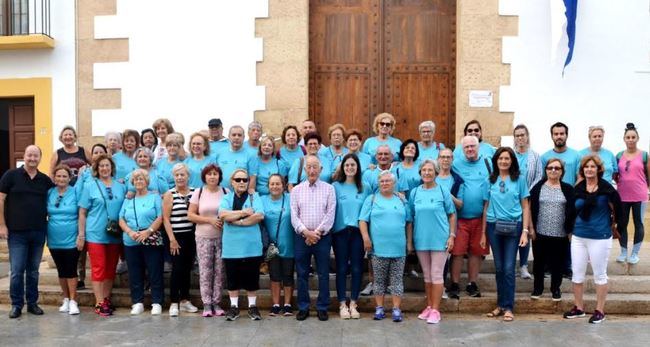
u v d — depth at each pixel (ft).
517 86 26.71
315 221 20.49
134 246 21.40
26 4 28.35
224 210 20.34
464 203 21.47
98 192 21.50
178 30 27.63
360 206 20.93
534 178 22.43
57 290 23.11
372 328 19.56
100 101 27.96
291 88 27.35
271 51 27.43
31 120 29.12
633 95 26.48
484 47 26.78
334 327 19.65
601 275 20.21
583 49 26.53
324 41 28.78
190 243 21.44
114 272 21.93
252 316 20.59
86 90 28.02
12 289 21.07
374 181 21.65
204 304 21.02
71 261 21.58
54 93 28.17
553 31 26.45
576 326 19.81
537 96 26.66
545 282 22.99
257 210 20.43
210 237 20.88
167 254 21.76
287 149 23.48
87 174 22.11
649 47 26.40
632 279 22.49
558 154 23.34
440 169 21.70
